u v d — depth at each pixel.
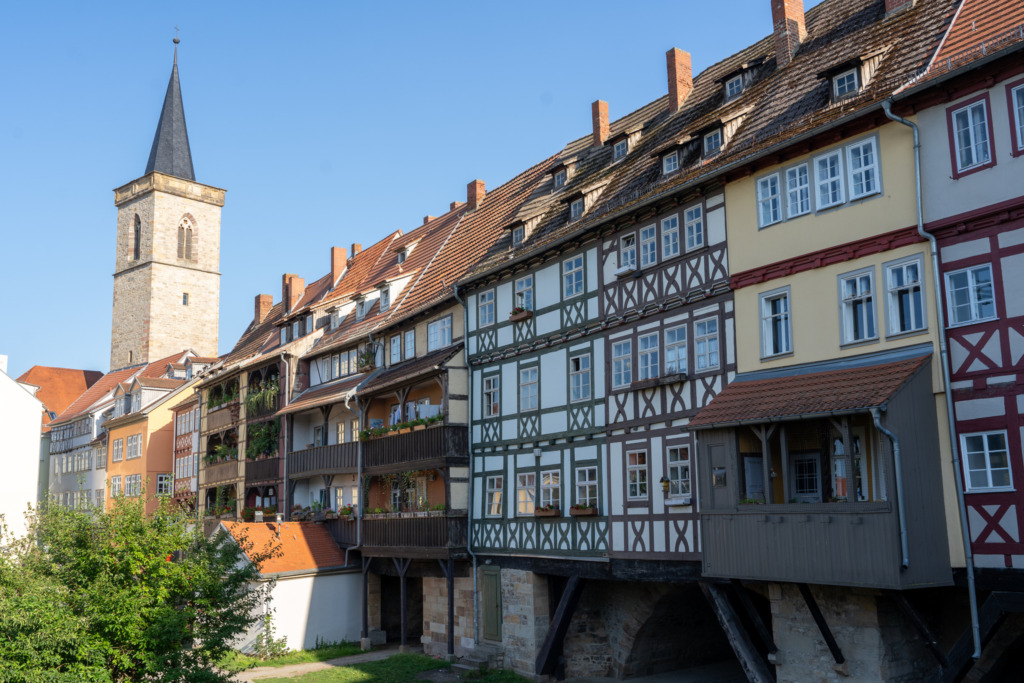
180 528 19.02
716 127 19.02
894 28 17.22
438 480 26.81
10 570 17.47
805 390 15.04
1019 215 13.18
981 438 13.45
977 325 13.57
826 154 15.94
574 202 23.11
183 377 57.09
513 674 22.45
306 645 28.55
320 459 31.38
